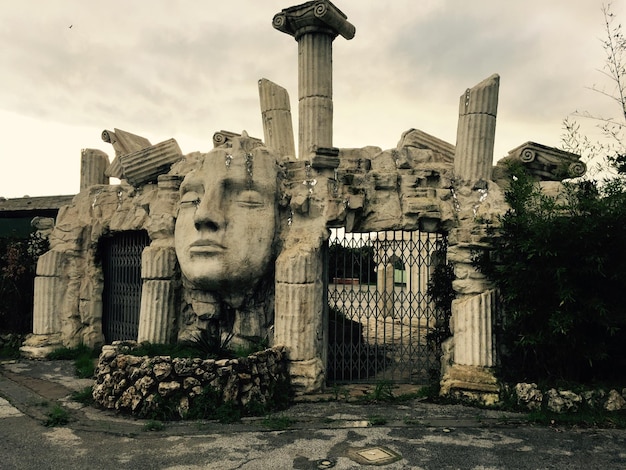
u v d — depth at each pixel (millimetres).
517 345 7492
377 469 5105
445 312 9078
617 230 6844
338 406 7414
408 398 7816
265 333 8711
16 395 7816
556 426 6488
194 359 6906
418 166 8992
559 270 6742
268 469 5102
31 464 5207
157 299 9141
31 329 12070
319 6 9070
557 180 8836
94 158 12172
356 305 15703
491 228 7820
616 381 7453
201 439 5941
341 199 8469
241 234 8219
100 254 11484
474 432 6250
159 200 9711
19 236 13156
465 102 8641
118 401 6945
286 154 10164
